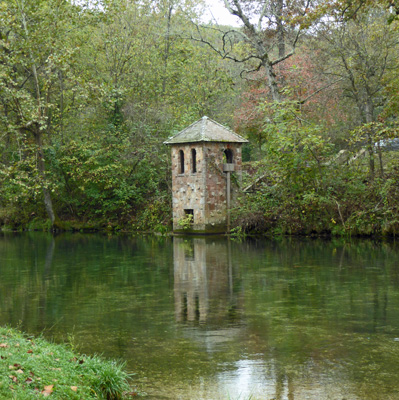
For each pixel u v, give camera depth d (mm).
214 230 31828
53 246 27438
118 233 35375
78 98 36781
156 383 7934
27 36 34406
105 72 42812
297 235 29359
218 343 9875
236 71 49562
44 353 8008
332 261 19625
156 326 11148
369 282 15555
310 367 8531
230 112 46375
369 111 31766
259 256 21516
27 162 35438
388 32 31812
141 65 43031
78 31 40812
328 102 36906
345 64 31984
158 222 35156
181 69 43219
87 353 9375
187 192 32312
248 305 12977
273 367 8539
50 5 35344
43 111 35750
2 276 17906
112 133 39312
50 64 34875
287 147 28891
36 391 6547
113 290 15188
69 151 39500
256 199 31594
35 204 41469
